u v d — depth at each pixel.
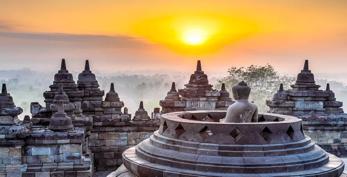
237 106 21.30
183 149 19.36
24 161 32.47
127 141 41.12
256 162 18.42
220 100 43.09
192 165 18.70
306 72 44.97
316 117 43.00
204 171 18.48
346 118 43.06
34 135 32.38
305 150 19.70
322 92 44.22
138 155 20.97
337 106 44.84
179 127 20.06
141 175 19.67
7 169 32.25
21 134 32.22
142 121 41.19
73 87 40.06
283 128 19.61
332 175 19.20
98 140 40.75
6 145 32.16
